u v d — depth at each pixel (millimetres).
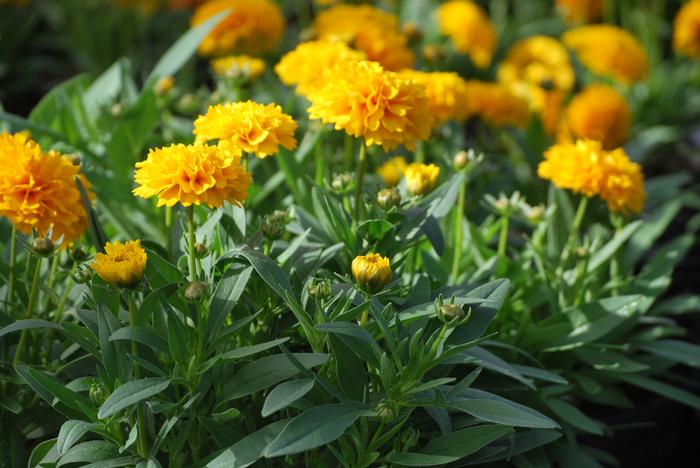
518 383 953
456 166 989
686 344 1045
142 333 830
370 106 885
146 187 833
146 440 847
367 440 864
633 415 1074
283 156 1069
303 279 916
